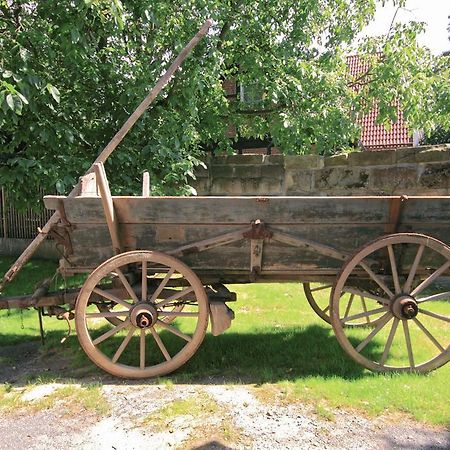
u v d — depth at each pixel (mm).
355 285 3799
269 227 3383
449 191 5426
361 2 7832
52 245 8789
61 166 5270
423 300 3369
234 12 7078
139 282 3789
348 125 7105
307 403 2895
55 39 5176
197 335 3398
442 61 7609
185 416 2758
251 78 7305
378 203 3295
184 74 5762
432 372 3350
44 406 2959
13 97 3896
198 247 3396
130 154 5594
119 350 3414
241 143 12727
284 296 5660
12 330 4785
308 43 7766
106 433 2607
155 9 5445
